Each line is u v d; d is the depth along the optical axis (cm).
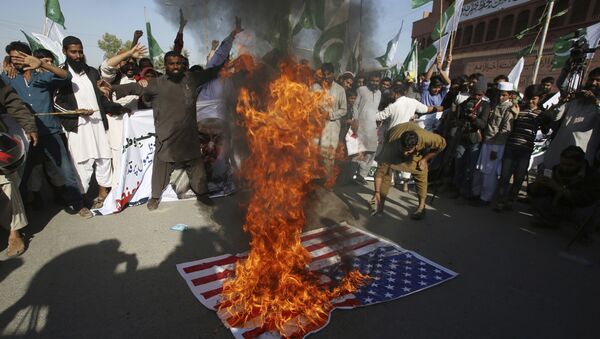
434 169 574
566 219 404
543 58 1783
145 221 379
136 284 262
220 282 265
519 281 293
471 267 313
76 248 314
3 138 276
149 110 439
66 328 214
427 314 243
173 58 368
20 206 294
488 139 473
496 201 484
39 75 348
